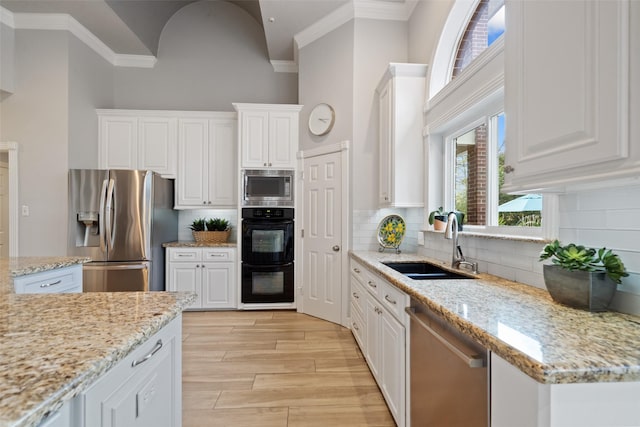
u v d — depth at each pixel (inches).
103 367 27.6
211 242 162.2
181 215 175.9
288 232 153.9
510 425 31.7
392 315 71.7
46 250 139.9
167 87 180.7
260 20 179.8
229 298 156.2
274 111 155.7
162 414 43.2
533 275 60.2
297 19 141.7
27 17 138.3
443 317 44.3
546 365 27.3
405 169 111.9
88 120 154.7
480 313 42.4
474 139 91.8
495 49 70.3
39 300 47.9
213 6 183.0
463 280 66.9
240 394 82.9
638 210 41.3
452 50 106.0
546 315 41.6
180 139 164.2
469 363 36.6
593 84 31.9
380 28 134.0
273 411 76.0
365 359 100.8
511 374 31.6
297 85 185.9
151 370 40.2
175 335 47.4
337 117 139.3
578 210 50.7
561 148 36.3
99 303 46.4
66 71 140.7
